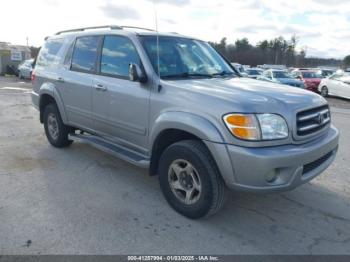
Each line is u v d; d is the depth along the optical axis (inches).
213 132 121.8
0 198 152.6
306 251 120.1
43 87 225.0
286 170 120.6
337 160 221.3
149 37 163.9
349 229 135.6
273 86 152.3
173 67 157.2
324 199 161.9
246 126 117.4
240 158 117.4
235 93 130.0
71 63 204.8
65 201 151.3
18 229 127.1
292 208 152.1
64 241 120.4
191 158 130.4
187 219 138.6
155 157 150.6
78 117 199.8
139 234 126.6
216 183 126.9
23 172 185.0
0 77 1020.5
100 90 175.5
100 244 119.6
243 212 147.0
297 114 127.3
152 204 150.9
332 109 520.1
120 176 182.9
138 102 153.3
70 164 199.6
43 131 282.2
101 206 147.6
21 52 1162.6
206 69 169.9
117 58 170.4
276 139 120.8
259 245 122.8
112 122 172.4
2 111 378.3
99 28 195.8
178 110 134.9
